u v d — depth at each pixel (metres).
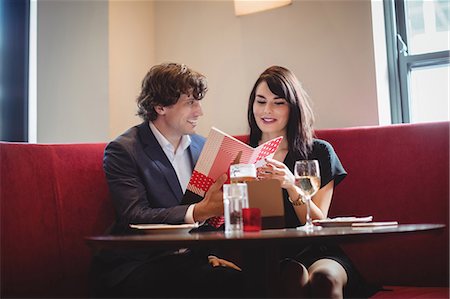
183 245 1.33
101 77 2.97
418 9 2.94
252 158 1.94
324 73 2.86
